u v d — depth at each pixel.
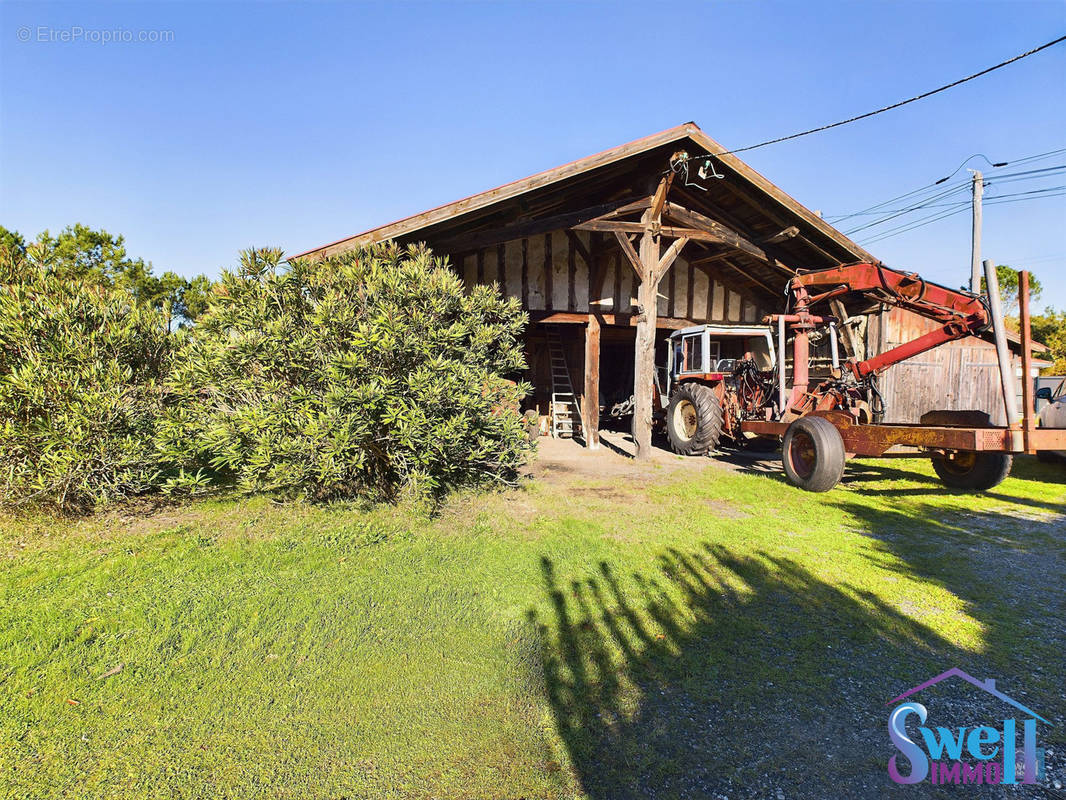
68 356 4.56
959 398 11.96
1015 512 5.44
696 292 11.78
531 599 3.29
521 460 5.97
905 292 6.35
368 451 5.17
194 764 1.95
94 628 2.84
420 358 5.06
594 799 1.82
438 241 7.56
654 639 2.86
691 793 1.85
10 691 2.32
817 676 2.55
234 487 5.64
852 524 4.97
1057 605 3.32
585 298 10.42
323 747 2.04
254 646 2.71
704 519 5.04
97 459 4.59
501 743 2.08
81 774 1.89
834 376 7.23
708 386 9.45
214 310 5.05
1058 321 23.92
